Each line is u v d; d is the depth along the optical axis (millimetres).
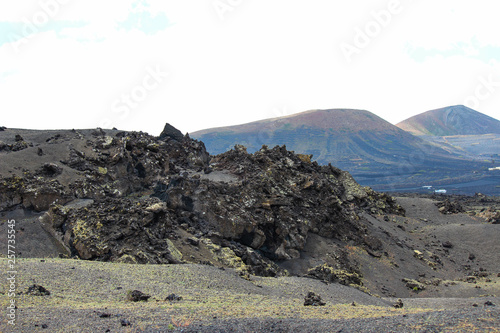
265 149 103688
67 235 56062
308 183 92438
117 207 58844
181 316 29094
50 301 31047
